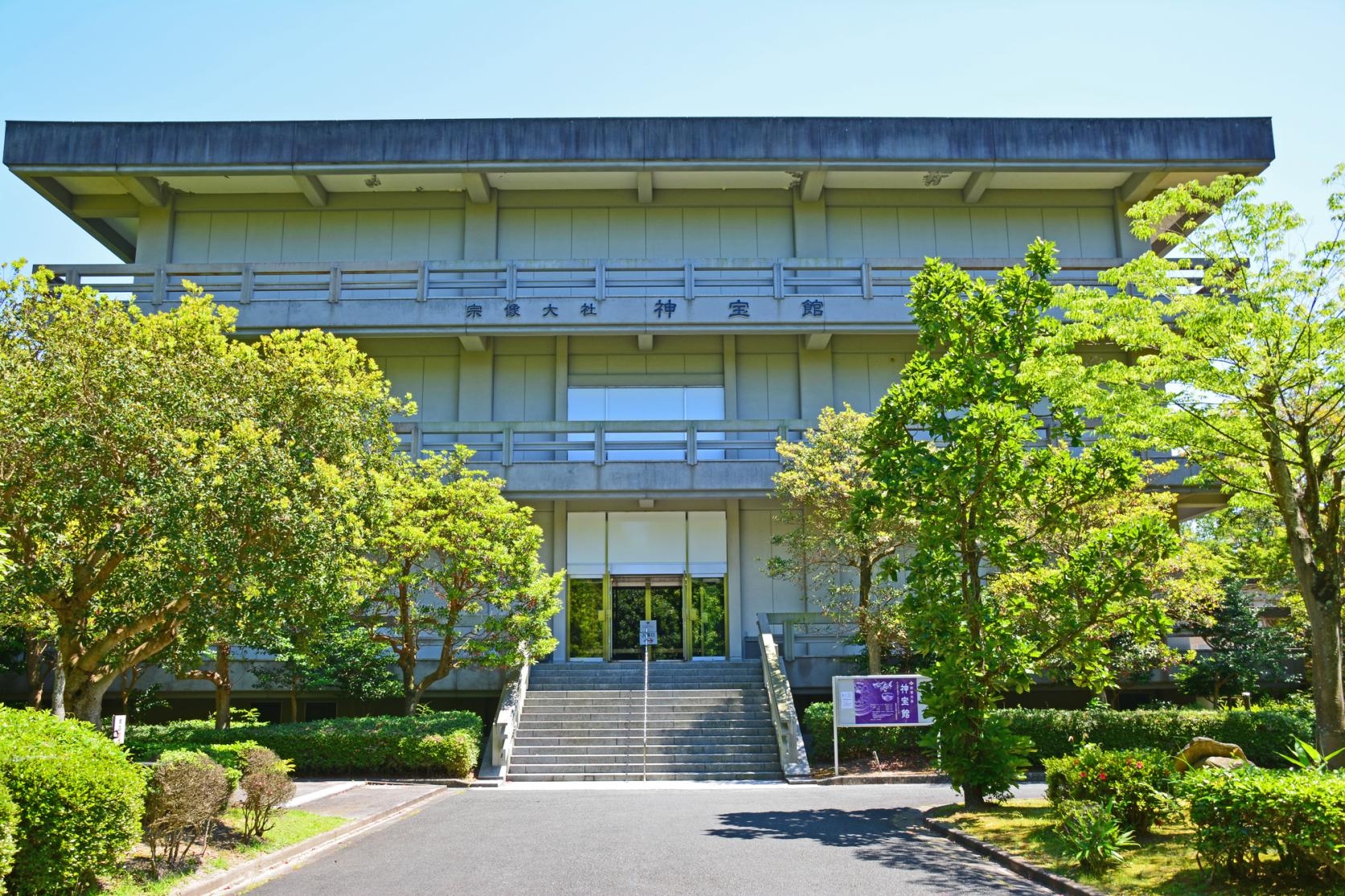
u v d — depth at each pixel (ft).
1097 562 44.60
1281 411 48.37
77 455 36.65
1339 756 43.91
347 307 91.04
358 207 99.50
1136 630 44.57
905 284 94.22
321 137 93.25
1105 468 45.34
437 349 96.73
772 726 72.38
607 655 91.97
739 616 92.38
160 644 44.45
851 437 75.92
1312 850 25.80
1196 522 109.29
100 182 95.55
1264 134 94.63
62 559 38.96
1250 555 74.28
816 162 93.50
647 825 43.91
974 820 40.42
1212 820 27.81
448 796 57.88
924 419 45.96
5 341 39.40
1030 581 59.16
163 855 32.58
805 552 79.71
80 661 42.42
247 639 44.83
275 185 97.25
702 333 93.97
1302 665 79.25
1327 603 45.50
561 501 94.27
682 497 91.66
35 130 92.58
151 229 98.22
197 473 38.14
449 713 72.08
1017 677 44.96
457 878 32.83
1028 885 30.30
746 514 94.94
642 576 94.02
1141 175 96.78
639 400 96.73
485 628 71.82
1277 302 45.47
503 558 68.85
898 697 64.64
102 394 38.09
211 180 95.91
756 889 30.19
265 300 92.43
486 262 92.63
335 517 44.04
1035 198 100.63
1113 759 36.50
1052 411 48.85
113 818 28.45
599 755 69.15
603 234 99.09
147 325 46.06
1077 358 47.60
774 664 76.48
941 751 45.34
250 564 40.16
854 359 97.25
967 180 98.32
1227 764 34.55
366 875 33.55
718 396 97.04
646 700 75.56
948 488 44.32
